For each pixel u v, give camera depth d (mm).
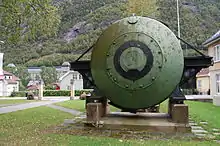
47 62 93750
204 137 6062
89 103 7113
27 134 6406
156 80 6262
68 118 9727
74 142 5457
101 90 6684
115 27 6668
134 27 6516
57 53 99500
